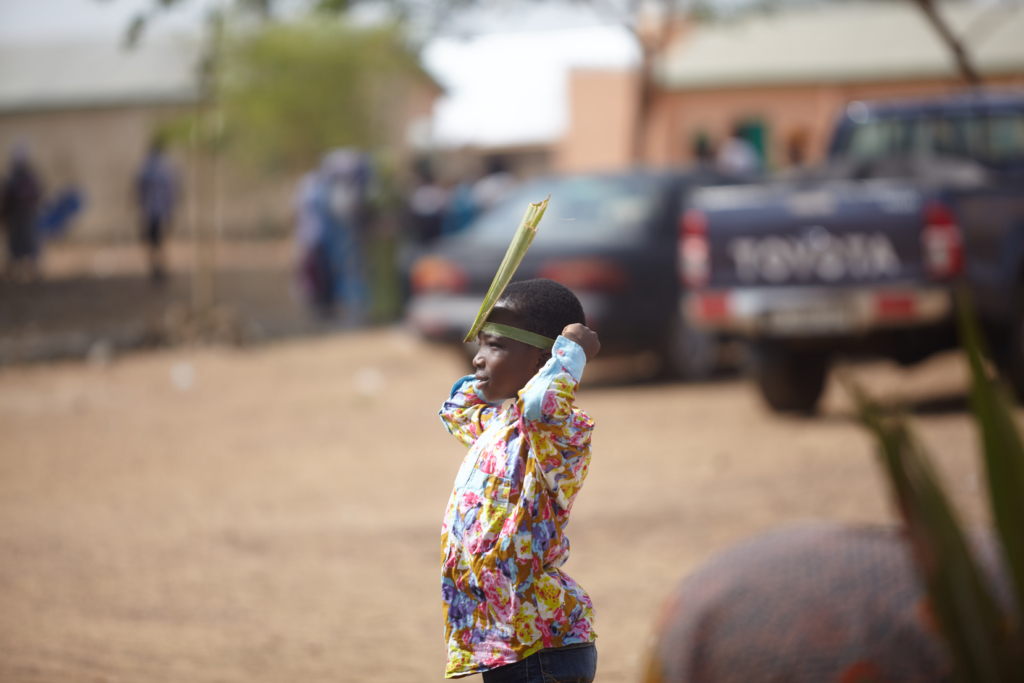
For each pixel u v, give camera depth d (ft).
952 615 11.41
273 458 59.26
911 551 11.76
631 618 34.09
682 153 199.41
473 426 20.06
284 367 89.81
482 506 18.51
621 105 209.05
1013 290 58.03
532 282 19.35
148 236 153.28
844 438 57.00
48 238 190.19
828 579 12.87
